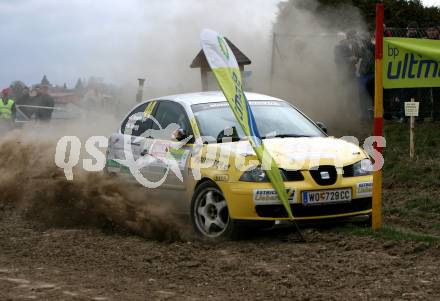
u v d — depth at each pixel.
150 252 8.43
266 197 8.66
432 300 6.18
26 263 8.12
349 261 7.59
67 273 7.54
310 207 8.77
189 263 7.74
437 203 11.09
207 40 8.80
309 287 6.73
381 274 7.07
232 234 8.91
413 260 7.58
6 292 6.73
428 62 13.78
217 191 9.11
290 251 8.19
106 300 6.38
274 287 6.75
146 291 6.71
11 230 10.23
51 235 9.70
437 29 17.22
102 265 7.90
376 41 8.70
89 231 9.92
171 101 10.86
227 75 8.88
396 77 13.80
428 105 17.22
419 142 15.38
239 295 6.53
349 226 9.26
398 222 10.15
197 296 6.50
